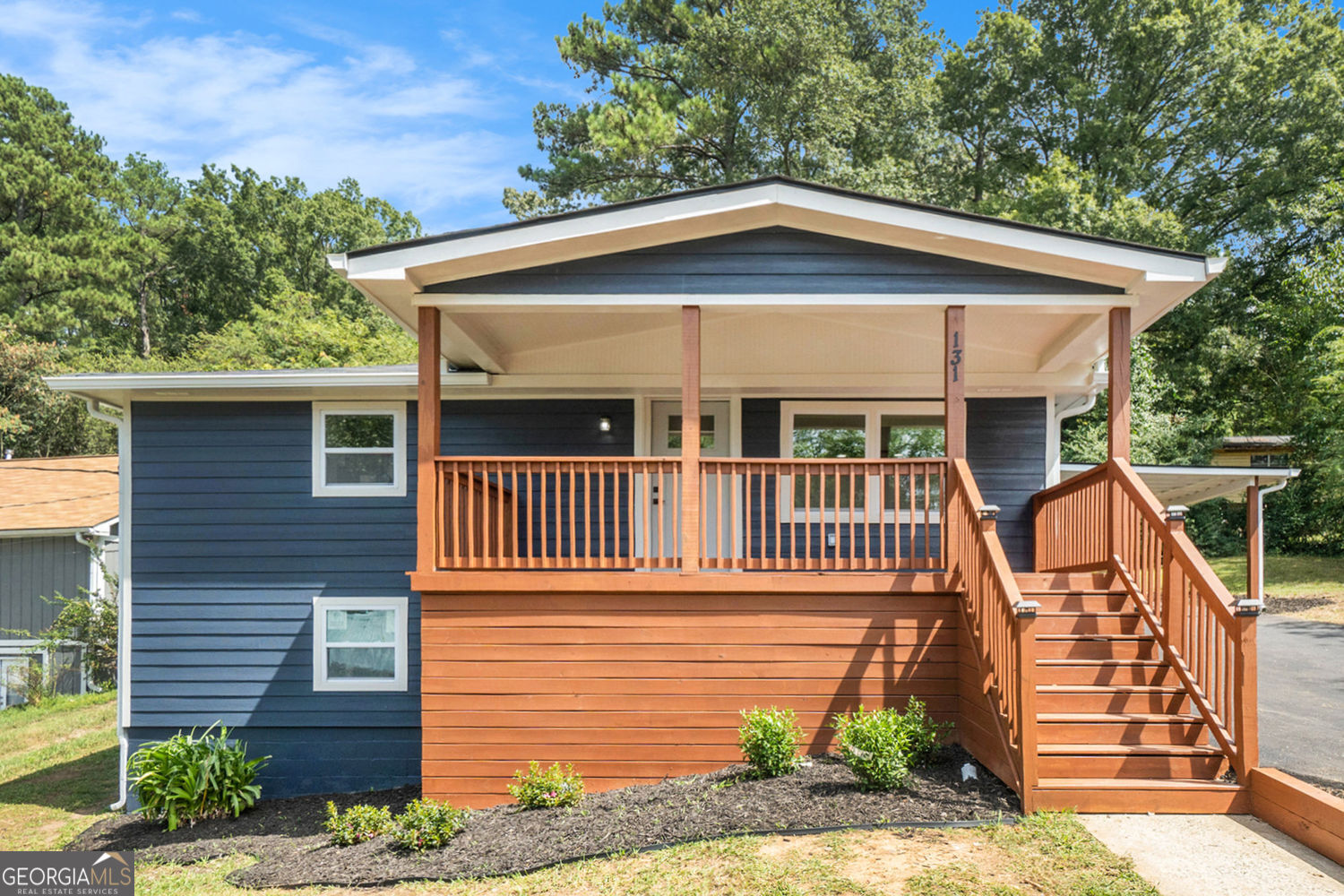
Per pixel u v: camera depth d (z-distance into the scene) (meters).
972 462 10.55
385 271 7.58
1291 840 5.74
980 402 10.64
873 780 6.77
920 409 10.67
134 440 10.70
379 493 10.67
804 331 9.39
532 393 10.67
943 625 7.85
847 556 10.56
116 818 9.91
